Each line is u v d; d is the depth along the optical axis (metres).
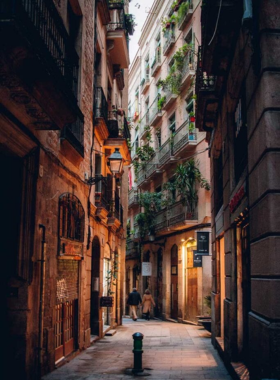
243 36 6.95
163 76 29.12
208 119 12.45
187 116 24.30
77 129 11.57
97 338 14.44
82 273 11.98
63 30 8.23
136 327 19.50
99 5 15.19
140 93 35.56
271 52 5.60
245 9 5.99
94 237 14.84
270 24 5.65
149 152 29.61
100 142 16.02
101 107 14.92
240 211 7.70
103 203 15.69
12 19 5.07
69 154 10.59
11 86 6.22
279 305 5.15
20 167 7.89
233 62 8.05
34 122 7.67
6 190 7.86
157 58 30.06
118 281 20.59
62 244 9.88
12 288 7.77
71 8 11.75
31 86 6.34
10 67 5.68
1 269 7.74
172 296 25.38
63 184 10.23
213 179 13.47
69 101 7.47
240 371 7.63
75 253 10.98
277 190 5.34
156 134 29.83
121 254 23.11
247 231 7.86
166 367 9.56
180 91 25.02
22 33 5.28
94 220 14.37
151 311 28.41
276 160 5.39
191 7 23.72
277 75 5.56
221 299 12.15
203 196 20.78
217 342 11.48
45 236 8.72
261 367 5.43
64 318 10.43
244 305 8.44
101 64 16.39
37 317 8.22
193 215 21.39
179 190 22.70
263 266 5.57
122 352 11.74
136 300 24.45
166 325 20.86
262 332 5.41
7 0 5.21
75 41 12.07
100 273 15.55
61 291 10.06
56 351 9.69
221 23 7.34
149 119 31.77
